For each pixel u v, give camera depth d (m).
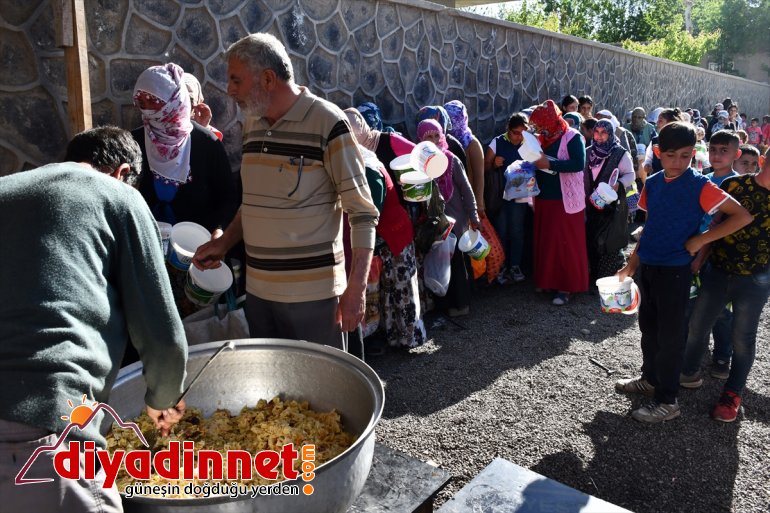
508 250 5.99
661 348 3.38
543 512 1.94
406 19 5.73
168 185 3.21
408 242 4.01
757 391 3.86
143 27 3.76
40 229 1.36
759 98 22.42
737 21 37.00
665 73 12.95
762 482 2.92
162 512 1.44
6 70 3.18
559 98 8.59
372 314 4.12
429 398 3.77
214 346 2.15
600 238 5.79
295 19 4.67
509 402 3.72
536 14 21.42
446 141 4.98
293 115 2.26
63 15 2.85
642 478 2.96
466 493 2.04
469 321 5.09
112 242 1.45
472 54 6.70
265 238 2.37
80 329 1.38
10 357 1.32
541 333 4.83
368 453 1.67
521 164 5.31
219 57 4.24
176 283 3.15
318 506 1.50
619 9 24.28
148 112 3.06
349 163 2.26
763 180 3.19
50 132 3.39
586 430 3.40
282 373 2.18
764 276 3.27
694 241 3.13
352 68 5.24
